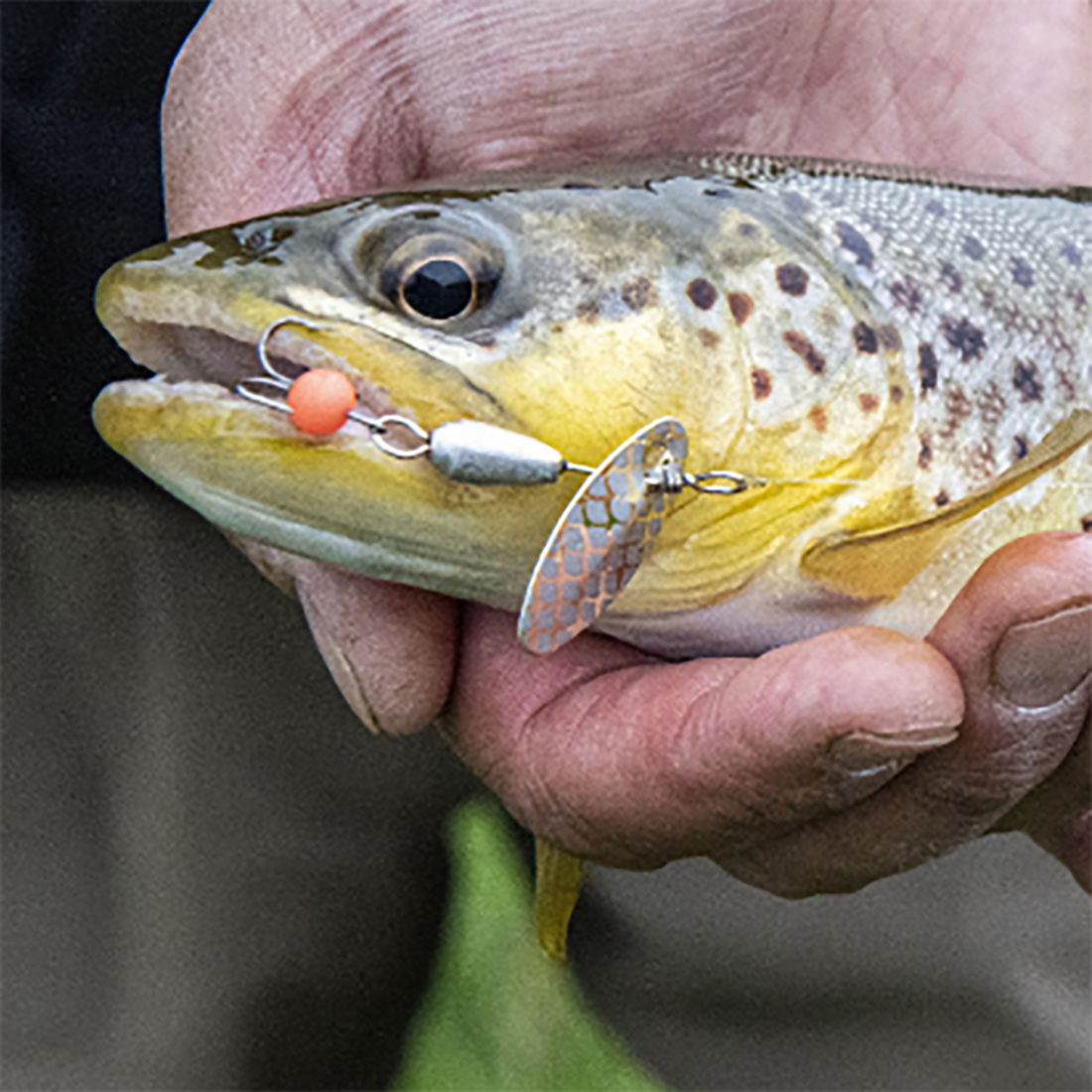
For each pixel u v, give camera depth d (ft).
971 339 1.48
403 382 1.41
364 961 1.93
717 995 1.89
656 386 1.43
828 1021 1.86
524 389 1.42
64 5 1.84
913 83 1.72
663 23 1.60
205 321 1.42
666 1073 1.81
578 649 1.50
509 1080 1.84
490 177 1.46
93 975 1.93
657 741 1.44
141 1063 1.81
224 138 1.57
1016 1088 1.78
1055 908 1.98
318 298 1.42
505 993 1.90
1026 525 1.48
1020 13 1.73
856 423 1.46
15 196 1.92
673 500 1.42
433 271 1.42
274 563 1.56
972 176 1.53
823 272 1.46
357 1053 1.84
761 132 1.69
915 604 1.48
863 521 1.46
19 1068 1.81
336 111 1.57
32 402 2.09
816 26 1.66
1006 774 1.42
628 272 1.44
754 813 1.43
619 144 1.63
